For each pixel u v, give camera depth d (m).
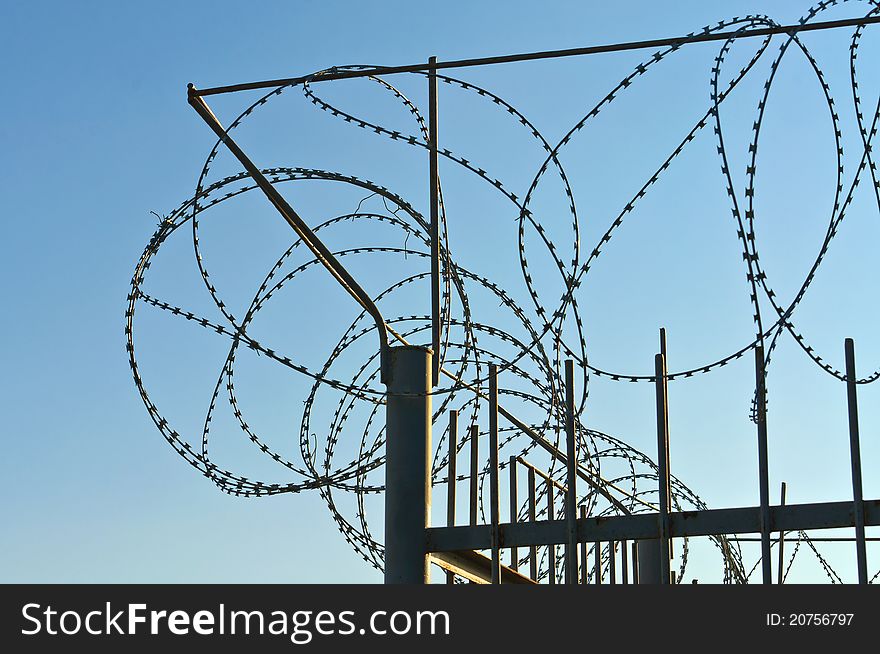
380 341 10.59
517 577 11.42
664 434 9.09
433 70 10.49
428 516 10.04
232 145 10.59
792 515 8.57
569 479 9.26
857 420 8.58
